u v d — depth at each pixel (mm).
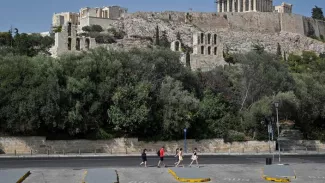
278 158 63844
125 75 72875
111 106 68500
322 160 62000
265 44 197875
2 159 56938
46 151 65125
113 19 176875
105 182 37312
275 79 86875
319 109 84688
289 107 79625
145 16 180250
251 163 55438
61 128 65562
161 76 80250
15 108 62938
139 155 65250
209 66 118625
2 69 65688
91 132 68562
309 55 173875
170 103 71562
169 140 71938
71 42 99688
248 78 87625
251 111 78875
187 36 175875
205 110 76500
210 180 41406
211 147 74250
